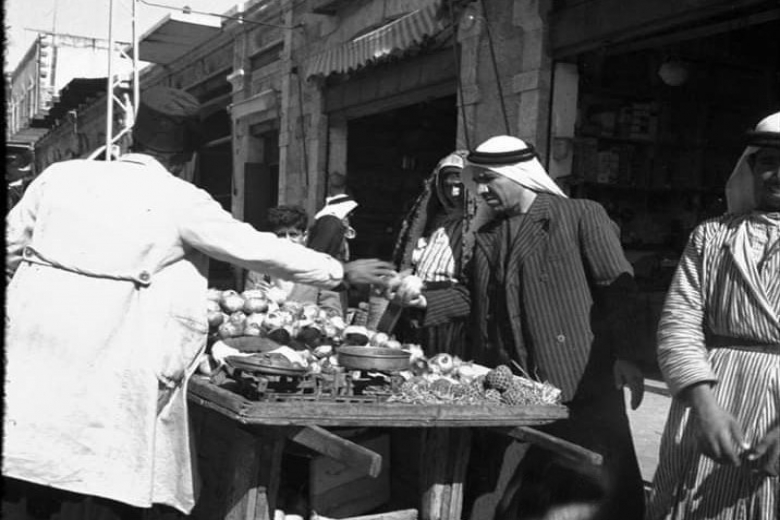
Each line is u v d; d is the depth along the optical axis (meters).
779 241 2.18
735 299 2.23
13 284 2.34
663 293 7.46
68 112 27.34
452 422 2.44
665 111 8.35
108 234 2.29
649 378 6.97
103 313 2.25
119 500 2.21
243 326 3.10
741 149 8.64
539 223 2.92
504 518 2.97
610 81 8.02
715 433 2.14
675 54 8.18
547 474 2.91
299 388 2.42
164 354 2.34
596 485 2.91
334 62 10.63
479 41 8.39
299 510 2.79
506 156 3.00
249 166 14.84
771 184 2.21
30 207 2.41
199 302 2.45
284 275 2.49
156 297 2.34
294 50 12.83
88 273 2.27
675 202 8.58
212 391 2.38
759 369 2.19
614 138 7.98
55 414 2.18
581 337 2.83
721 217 2.40
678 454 2.36
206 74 17.42
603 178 7.86
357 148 12.40
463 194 3.73
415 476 2.87
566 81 7.55
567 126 7.60
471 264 3.22
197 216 2.39
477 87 8.41
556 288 2.86
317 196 12.16
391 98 10.38
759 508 2.15
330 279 2.55
